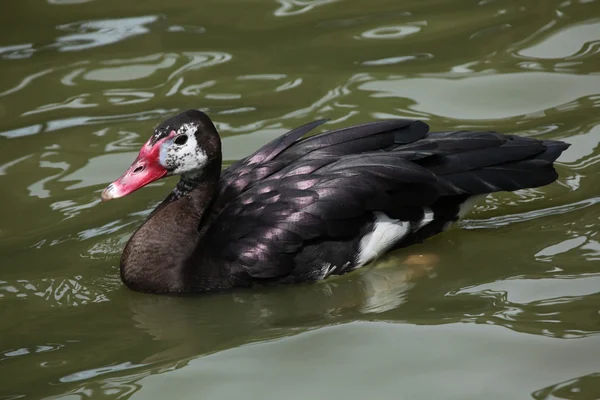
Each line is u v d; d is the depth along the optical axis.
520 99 13.90
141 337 9.84
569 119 13.34
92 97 14.51
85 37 16.08
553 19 15.82
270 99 14.27
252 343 9.62
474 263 10.81
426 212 10.92
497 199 12.12
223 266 10.50
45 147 13.41
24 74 15.12
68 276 11.00
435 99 14.02
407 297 10.30
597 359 8.91
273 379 8.98
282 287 10.64
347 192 10.50
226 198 11.02
